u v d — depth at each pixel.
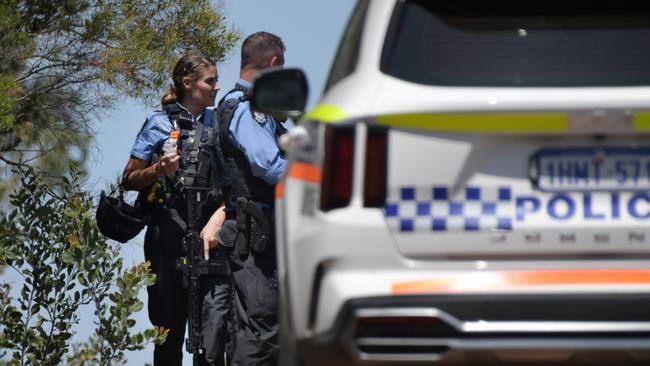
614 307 9.79
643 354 9.72
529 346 9.73
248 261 16.86
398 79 10.38
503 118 9.94
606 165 9.94
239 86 17.27
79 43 27.83
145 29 28.86
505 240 9.93
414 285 9.90
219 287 17.23
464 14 10.67
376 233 10.02
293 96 11.99
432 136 10.03
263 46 17.27
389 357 9.87
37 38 27.36
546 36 10.51
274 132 17.02
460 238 9.95
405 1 10.82
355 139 10.15
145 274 17.30
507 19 10.62
